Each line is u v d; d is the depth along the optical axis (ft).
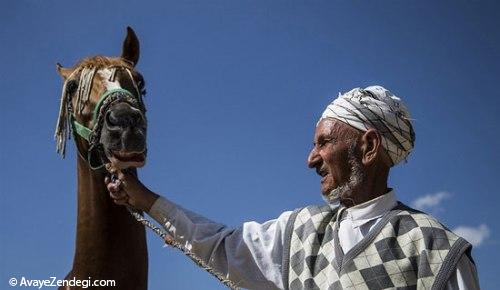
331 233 8.93
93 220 11.46
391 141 8.89
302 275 8.89
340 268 8.52
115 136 10.67
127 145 10.53
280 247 9.23
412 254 8.33
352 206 8.93
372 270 8.36
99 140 11.23
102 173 11.34
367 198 8.89
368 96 9.00
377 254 8.41
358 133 8.87
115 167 10.55
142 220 9.53
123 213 11.46
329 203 9.07
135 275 11.53
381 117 8.84
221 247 9.36
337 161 8.87
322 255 8.84
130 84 12.12
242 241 9.30
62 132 12.44
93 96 11.78
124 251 11.44
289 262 9.04
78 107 11.90
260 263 9.20
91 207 11.51
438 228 8.38
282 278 9.08
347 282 8.40
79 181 11.89
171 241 9.25
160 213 9.49
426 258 8.21
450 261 8.09
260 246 9.27
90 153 11.44
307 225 9.14
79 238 11.61
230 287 8.76
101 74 12.06
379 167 8.94
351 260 8.46
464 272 8.11
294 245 9.09
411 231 8.44
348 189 8.87
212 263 9.36
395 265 8.33
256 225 9.47
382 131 8.84
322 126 9.07
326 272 8.71
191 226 9.37
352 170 8.85
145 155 10.75
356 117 8.83
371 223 8.78
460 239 8.27
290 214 9.44
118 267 11.36
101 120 11.24
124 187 9.77
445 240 8.25
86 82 11.94
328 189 8.95
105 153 10.93
